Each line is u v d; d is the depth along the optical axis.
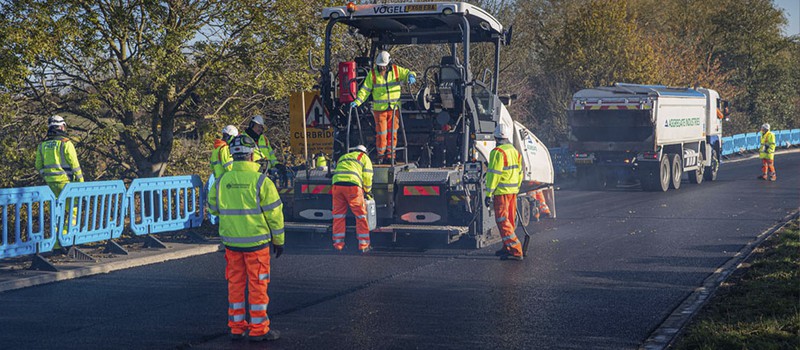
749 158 42.53
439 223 12.61
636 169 23.75
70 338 7.34
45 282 10.08
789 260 10.81
